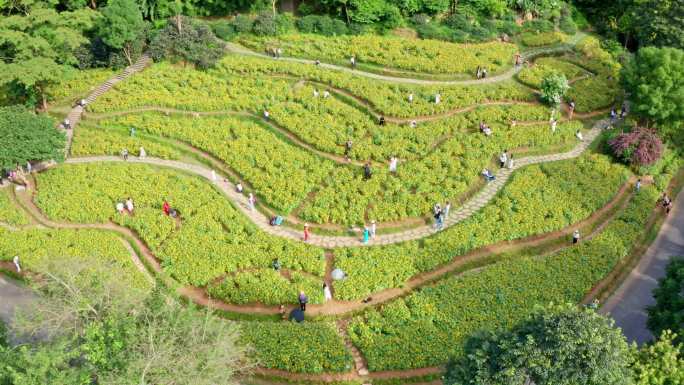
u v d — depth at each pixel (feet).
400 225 174.81
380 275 157.17
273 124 216.74
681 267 134.31
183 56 244.22
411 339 139.74
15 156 185.26
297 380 133.39
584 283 155.43
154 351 103.76
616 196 189.37
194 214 180.86
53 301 114.83
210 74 241.14
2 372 97.76
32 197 193.57
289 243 168.66
